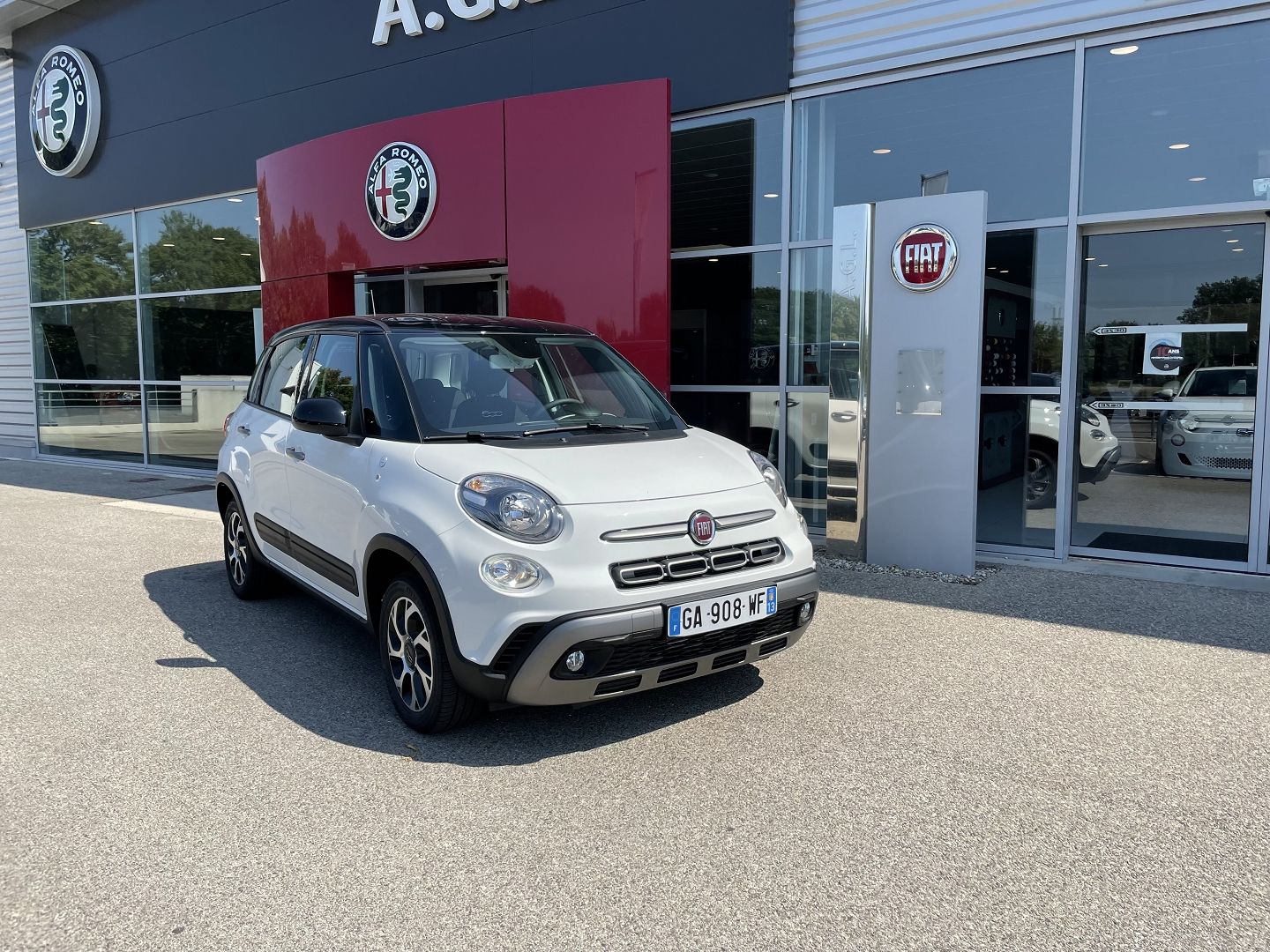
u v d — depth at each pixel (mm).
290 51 10477
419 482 3650
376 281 10172
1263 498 6078
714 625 3438
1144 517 6512
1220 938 2422
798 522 3984
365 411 4230
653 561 3410
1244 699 4039
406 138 8836
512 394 4316
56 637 5039
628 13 8016
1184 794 3205
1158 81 6098
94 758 3514
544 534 3324
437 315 4883
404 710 3793
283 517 4867
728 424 8047
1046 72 6461
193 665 4590
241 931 2451
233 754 3555
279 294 10406
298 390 5000
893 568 6461
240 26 10922
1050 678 4312
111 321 13352
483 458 3652
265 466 5082
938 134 6891
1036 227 6578
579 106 7699
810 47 7270
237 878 2705
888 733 3715
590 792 3242
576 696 3299
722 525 3602
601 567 3299
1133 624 5109
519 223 8172
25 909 2541
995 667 4453
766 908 2562
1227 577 6051
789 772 3383
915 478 6363
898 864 2783
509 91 8789
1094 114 6309
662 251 7367
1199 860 2795
